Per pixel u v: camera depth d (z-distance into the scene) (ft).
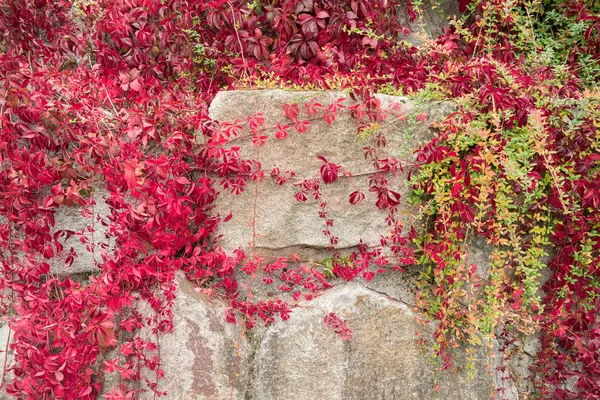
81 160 6.95
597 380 7.49
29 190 7.10
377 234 7.62
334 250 7.73
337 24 8.04
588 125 7.15
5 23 8.07
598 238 7.32
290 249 7.67
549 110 7.25
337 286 7.76
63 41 8.29
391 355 7.45
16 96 6.94
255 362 7.43
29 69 7.25
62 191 7.05
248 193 7.47
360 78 7.25
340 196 7.52
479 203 7.19
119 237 7.13
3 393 7.03
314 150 7.40
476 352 7.53
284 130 7.19
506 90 7.13
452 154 7.12
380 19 8.20
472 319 7.09
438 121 7.32
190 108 7.38
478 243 7.63
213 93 8.23
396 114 7.33
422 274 7.63
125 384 7.23
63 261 7.41
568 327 7.59
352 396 7.34
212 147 7.09
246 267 7.48
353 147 7.41
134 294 7.27
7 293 7.27
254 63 7.82
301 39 7.94
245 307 7.48
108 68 8.11
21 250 7.29
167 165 6.89
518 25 8.11
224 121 7.29
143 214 6.86
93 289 6.96
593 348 7.45
